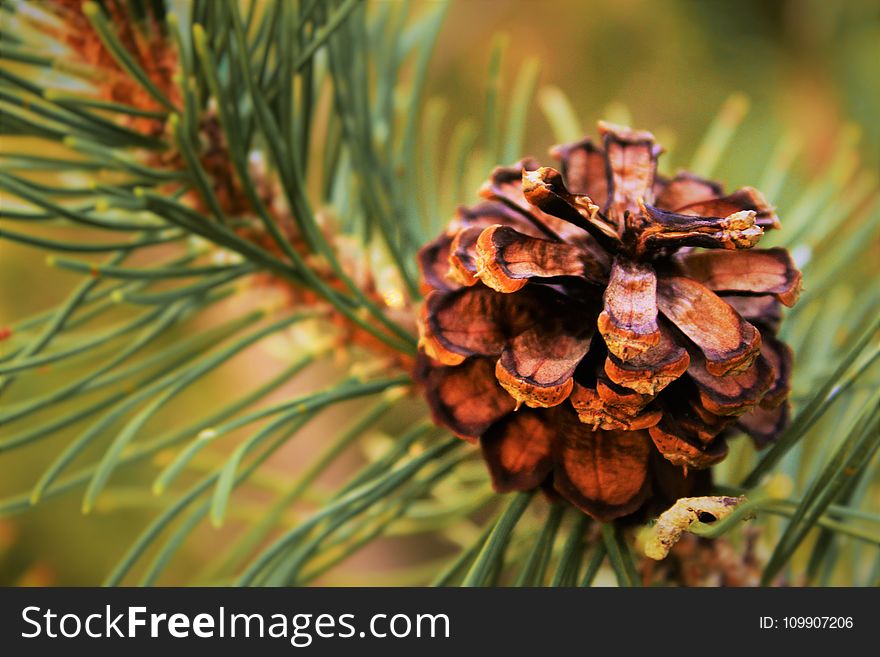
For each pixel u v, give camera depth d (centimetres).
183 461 19
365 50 23
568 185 20
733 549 22
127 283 23
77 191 21
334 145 23
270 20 21
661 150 20
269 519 24
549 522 20
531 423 20
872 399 18
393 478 21
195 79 21
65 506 36
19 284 36
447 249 20
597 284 19
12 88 21
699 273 19
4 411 21
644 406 19
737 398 19
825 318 24
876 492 24
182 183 22
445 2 24
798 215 24
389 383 21
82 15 22
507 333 19
